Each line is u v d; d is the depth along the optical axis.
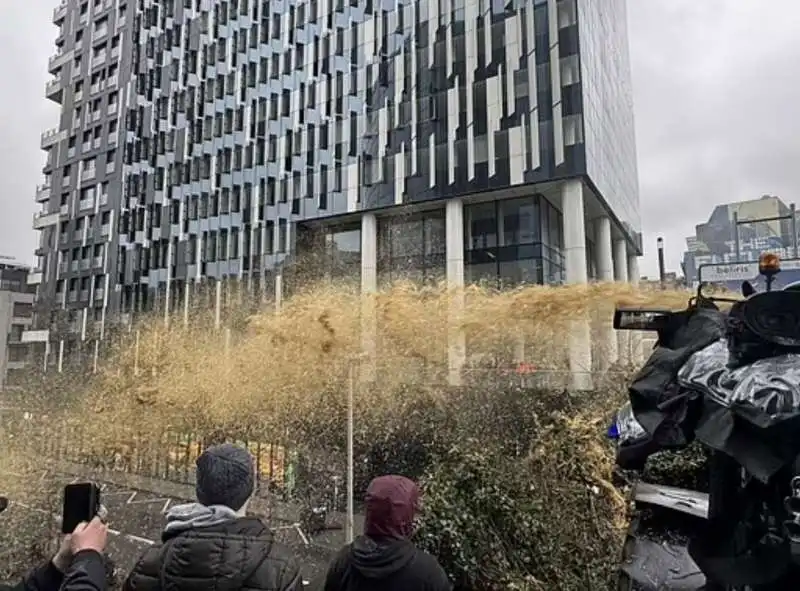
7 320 38.03
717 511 1.52
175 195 30.80
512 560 3.43
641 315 1.71
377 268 20.94
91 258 36.72
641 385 1.47
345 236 23.19
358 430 7.05
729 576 1.41
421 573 1.71
